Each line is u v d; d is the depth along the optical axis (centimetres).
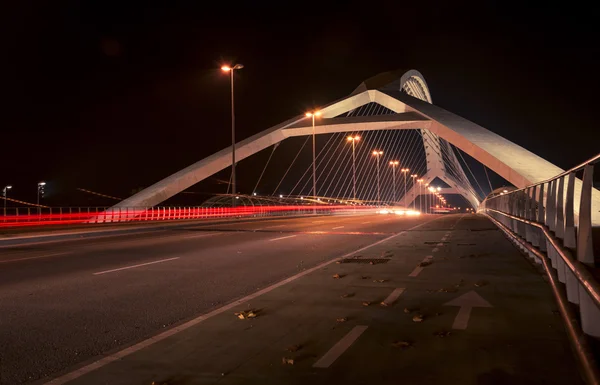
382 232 2200
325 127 5406
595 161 378
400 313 622
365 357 454
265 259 1240
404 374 409
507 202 1622
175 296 778
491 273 920
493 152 3139
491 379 394
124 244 1697
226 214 4553
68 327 596
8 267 1113
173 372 427
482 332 527
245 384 396
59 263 1182
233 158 3706
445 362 436
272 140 5422
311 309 651
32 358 484
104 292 812
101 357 473
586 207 414
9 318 641
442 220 3638
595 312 405
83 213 3353
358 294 746
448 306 654
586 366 344
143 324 609
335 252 1391
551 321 568
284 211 5425
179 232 2356
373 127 5175
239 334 538
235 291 818
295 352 473
